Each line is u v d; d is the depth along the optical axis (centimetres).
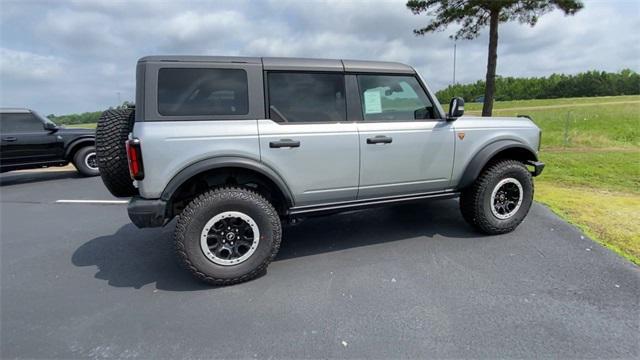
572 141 1068
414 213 458
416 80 351
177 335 227
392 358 200
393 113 340
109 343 221
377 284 283
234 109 285
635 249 328
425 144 343
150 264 338
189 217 273
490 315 236
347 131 314
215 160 274
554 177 630
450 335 218
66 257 358
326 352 207
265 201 293
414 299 259
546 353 200
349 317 240
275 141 290
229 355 207
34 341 224
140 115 264
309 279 295
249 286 287
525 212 379
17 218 504
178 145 266
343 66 319
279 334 224
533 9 928
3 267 337
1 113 761
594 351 201
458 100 337
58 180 813
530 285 272
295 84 303
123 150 302
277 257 341
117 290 288
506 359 196
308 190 312
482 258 321
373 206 344
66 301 272
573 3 877
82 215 511
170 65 271
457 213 453
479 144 366
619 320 227
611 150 902
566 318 230
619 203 463
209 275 281
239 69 287
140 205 265
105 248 380
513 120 389
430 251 341
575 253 324
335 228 414
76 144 823
